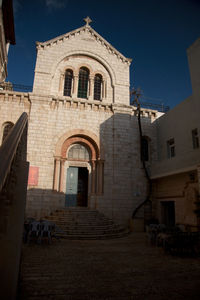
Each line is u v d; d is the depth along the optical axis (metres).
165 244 8.84
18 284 4.53
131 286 5.00
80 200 19.33
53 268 6.29
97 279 5.44
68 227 13.17
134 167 18.55
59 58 19.05
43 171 16.08
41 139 16.61
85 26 20.47
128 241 11.86
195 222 12.88
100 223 14.45
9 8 16.27
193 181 13.45
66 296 4.34
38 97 17.30
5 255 2.74
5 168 2.45
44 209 15.38
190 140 15.01
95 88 20.00
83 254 8.32
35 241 10.62
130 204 17.27
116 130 18.48
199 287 4.99
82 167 19.09
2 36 16.64
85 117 18.12
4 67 19.83
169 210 17.52
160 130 19.48
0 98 16.95
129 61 20.78
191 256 8.27
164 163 16.47
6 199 3.19
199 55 12.93
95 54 20.05
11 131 4.10
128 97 19.77
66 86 19.25
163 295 4.52
